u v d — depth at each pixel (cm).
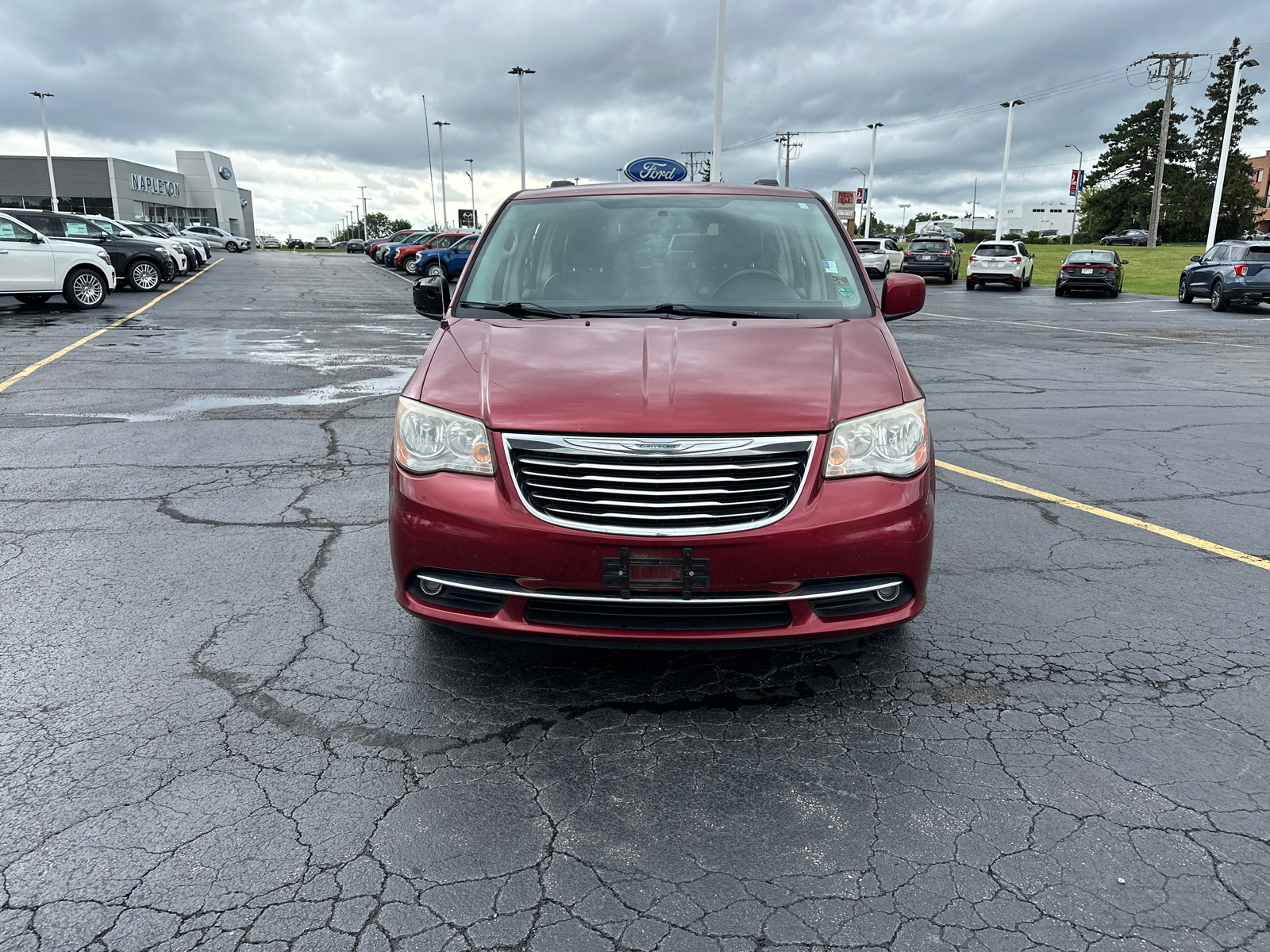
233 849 229
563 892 215
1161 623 372
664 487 272
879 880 220
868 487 280
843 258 412
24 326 1391
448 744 279
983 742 283
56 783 255
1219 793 256
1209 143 8388
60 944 197
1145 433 742
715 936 201
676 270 396
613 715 297
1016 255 2970
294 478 571
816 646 349
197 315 1642
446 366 317
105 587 395
